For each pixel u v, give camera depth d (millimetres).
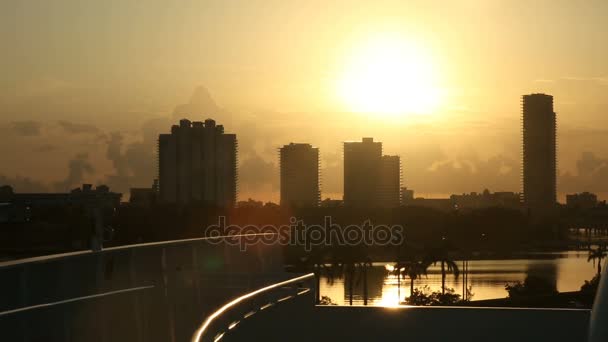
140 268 12211
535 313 11672
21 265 8625
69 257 9898
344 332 12281
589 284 88688
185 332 13062
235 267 16672
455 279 119938
